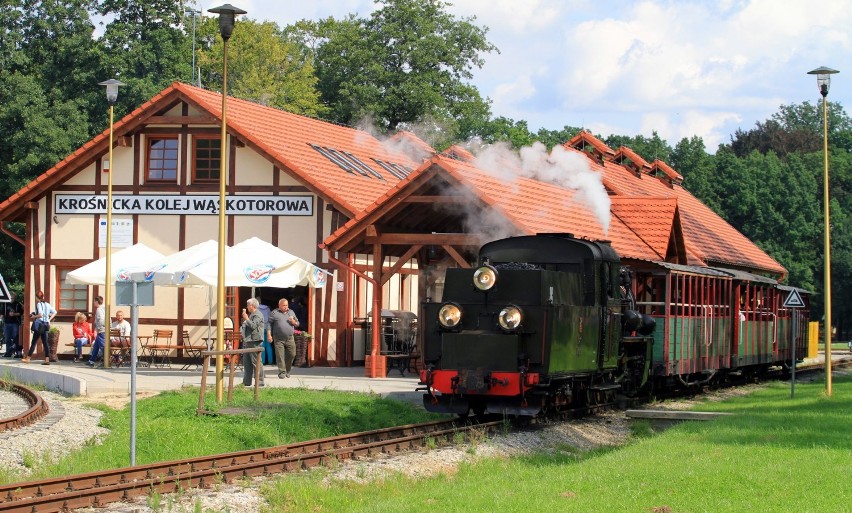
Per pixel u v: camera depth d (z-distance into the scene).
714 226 49.69
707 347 26.58
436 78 58.81
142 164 31.55
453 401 18.06
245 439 15.73
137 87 51.44
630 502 10.49
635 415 19.98
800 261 73.62
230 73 64.50
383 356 25.81
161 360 30.67
